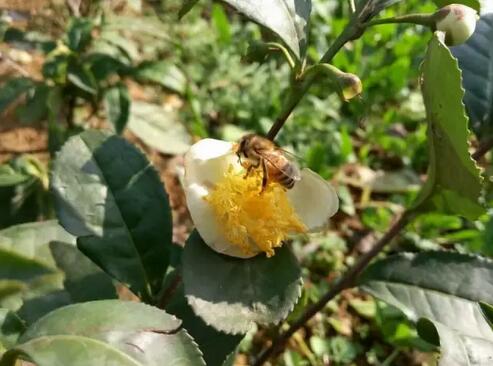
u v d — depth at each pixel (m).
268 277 0.08
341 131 0.19
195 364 0.07
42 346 0.06
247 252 0.08
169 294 0.09
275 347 0.11
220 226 0.08
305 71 0.07
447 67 0.07
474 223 0.17
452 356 0.08
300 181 0.08
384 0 0.08
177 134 0.16
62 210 0.08
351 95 0.07
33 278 0.10
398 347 0.15
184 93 0.18
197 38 0.20
